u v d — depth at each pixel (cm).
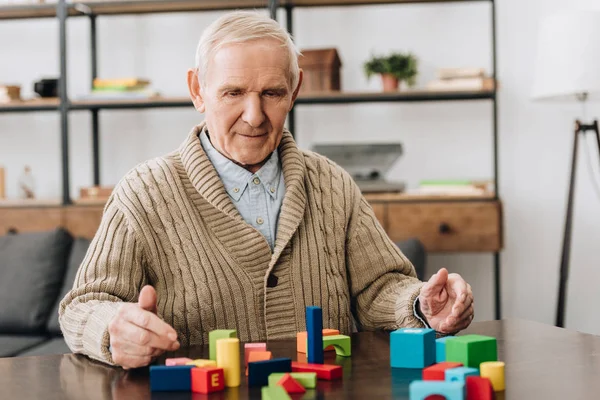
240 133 135
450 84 316
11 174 364
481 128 346
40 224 326
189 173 141
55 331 285
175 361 101
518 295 346
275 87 133
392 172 350
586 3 334
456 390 84
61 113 330
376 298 146
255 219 143
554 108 340
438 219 314
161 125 358
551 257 343
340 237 149
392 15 347
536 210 343
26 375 106
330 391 93
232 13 135
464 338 103
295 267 141
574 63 277
